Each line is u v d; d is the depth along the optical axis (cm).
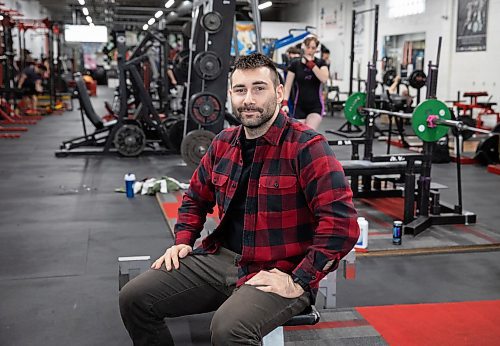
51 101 1516
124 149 779
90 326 281
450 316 288
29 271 355
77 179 641
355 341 258
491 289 329
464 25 1131
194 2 707
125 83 774
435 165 743
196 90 687
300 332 265
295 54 640
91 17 2378
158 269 220
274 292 188
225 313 184
